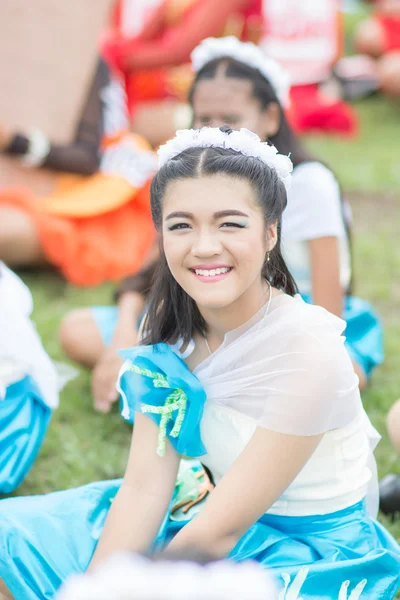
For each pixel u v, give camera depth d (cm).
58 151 475
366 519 217
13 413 278
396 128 771
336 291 308
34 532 208
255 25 623
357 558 206
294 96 733
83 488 228
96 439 326
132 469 216
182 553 152
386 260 501
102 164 492
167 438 215
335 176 314
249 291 204
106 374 329
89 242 467
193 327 217
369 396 349
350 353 333
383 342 401
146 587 111
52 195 486
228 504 194
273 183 198
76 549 208
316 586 198
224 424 210
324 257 305
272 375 201
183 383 206
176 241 195
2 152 476
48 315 425
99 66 500
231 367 208
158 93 604
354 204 596
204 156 193
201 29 572
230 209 190
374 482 232
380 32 845
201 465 237
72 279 468
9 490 275
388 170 652
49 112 488
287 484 199
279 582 196
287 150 311
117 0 598
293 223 306
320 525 212
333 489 211
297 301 213
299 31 725
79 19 501
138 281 340
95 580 114
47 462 314
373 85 832
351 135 734
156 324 220
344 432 210
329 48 742
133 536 208
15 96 485
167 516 220
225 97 301
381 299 459
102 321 353
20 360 277
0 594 206
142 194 484
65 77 493
